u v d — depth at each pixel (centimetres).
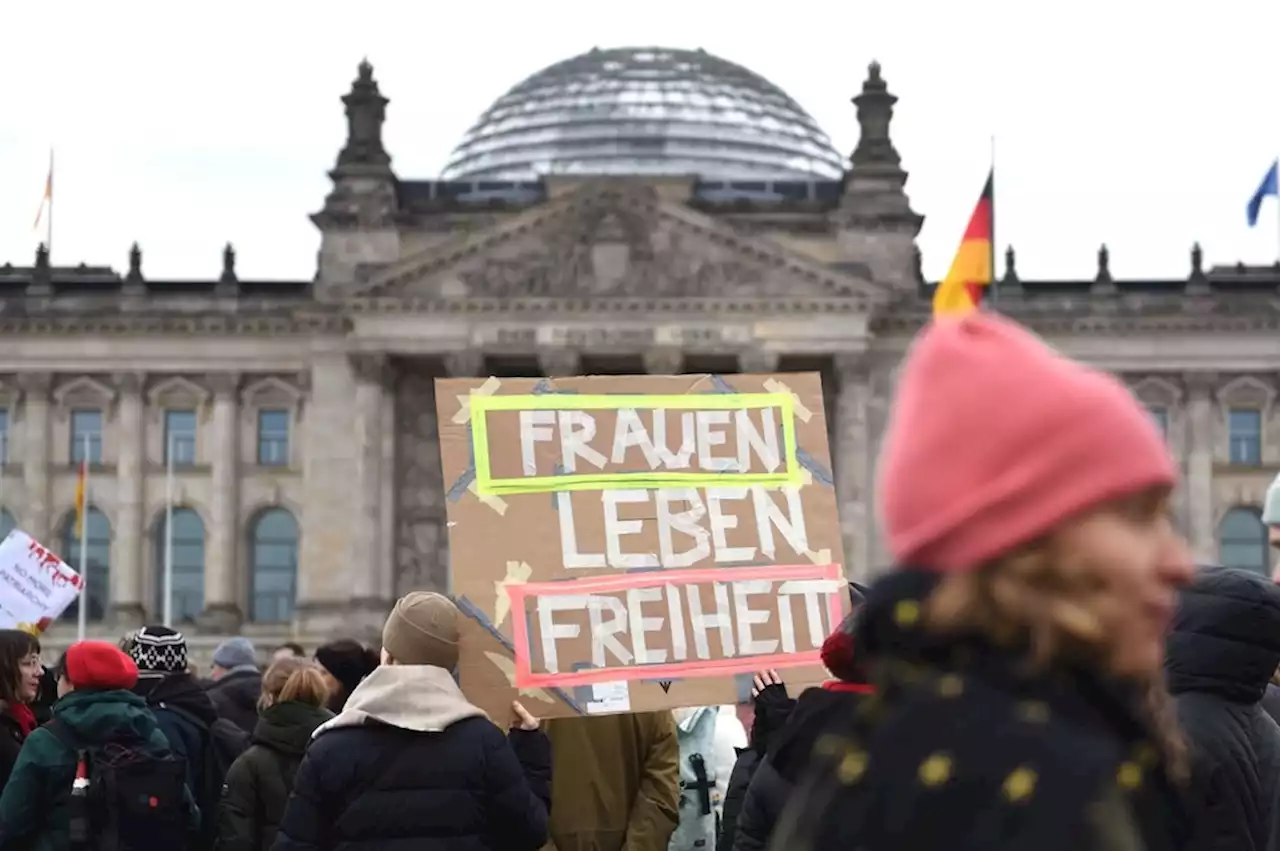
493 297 12581
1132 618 561
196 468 13350
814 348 12581
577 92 17650
